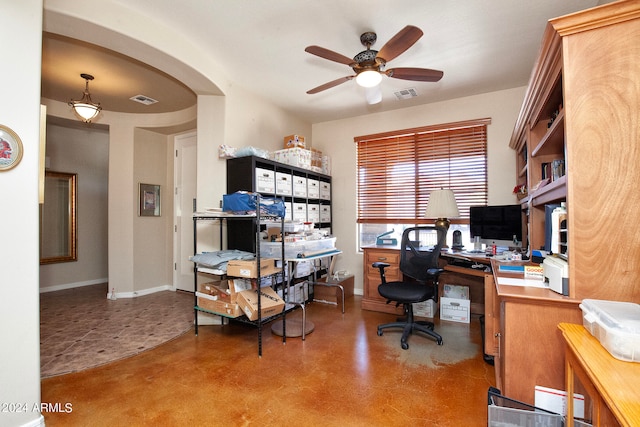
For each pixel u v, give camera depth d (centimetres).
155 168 455
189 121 405
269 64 296
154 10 219
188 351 248
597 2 204
